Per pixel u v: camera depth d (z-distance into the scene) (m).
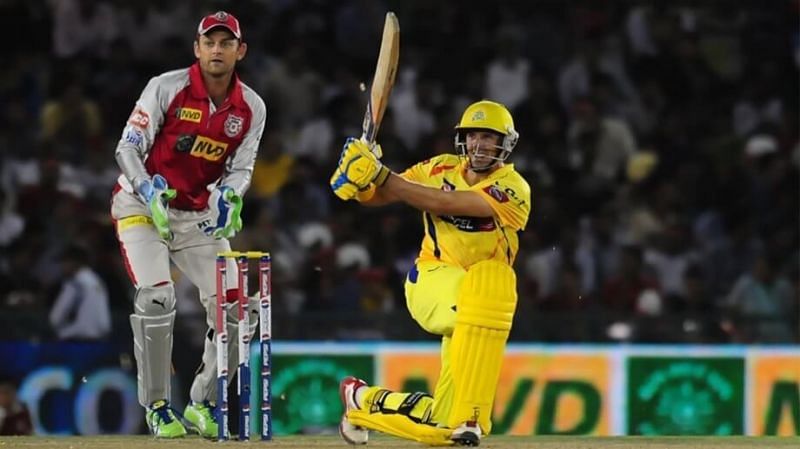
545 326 39.38
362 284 44.12
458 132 22.31
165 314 24.20
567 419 39.12
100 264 42.94
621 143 51.28
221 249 24.94
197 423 24.45
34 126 49.25
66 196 45.72
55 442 23.41
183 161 24.34
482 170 22.17
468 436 21.41
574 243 46.59
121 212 24.53
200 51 23.89
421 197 21.45
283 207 47.31
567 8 55.50
